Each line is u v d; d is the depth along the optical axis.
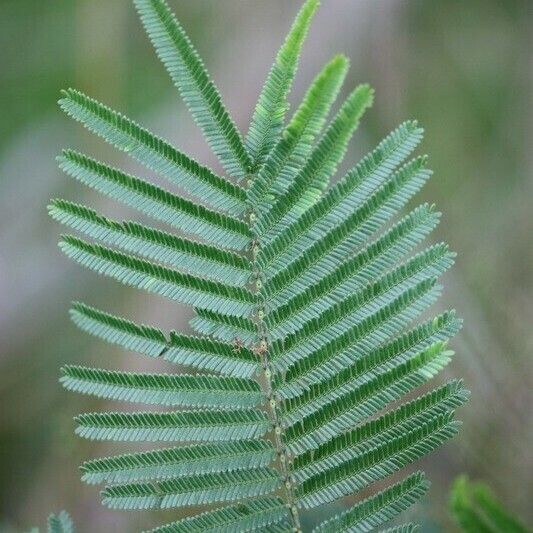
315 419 0.28
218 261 0.28
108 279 0.64
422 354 0.28
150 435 0.28
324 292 0.28
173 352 0.28
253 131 0.28
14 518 0.59
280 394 0.28
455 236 0.65
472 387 0.51
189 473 0.28
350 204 0.28
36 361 0.65
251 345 0.28
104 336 0.28
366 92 0.27
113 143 0.28
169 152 0.28
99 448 0.57
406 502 0.28
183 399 0.28
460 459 0.48
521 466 0.48
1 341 0.65
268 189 0.28
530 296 0.56
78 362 0.64
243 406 0.28
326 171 0.28
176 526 0.28
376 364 0.28
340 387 0.28
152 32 0.28
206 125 0.28
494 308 0.55
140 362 0.57
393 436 0.28
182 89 0.28
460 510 0.33
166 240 0.28
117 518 0.54
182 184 0.28
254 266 0.28
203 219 0.28
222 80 0.67
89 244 0.28
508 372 0.51
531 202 0.66
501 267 0.60
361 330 0.28
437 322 0.28
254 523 0.28
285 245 0.28
